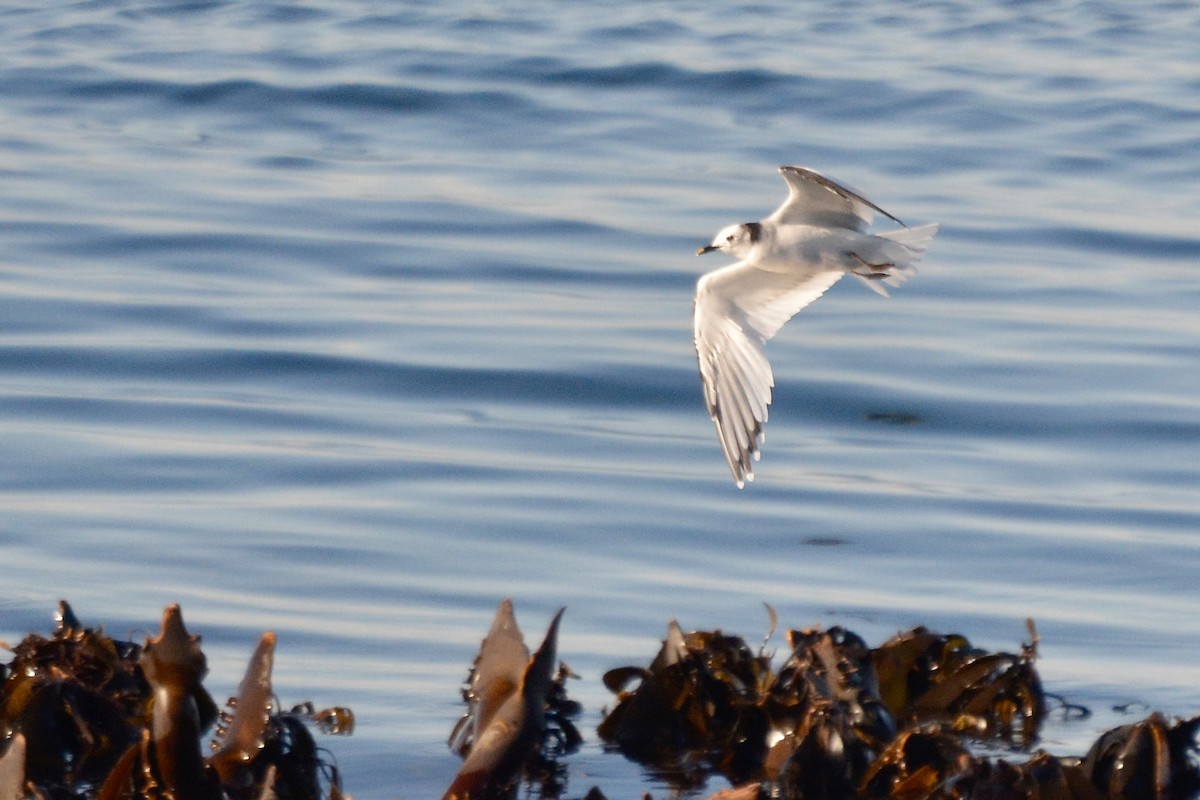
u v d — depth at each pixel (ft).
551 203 77.30
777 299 34.40
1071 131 89.97
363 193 78.23
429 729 30.94
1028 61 105.50
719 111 94.07
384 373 56.13
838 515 44.86
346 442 49.75
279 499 44.68
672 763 29.81
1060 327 62.39
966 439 52.06
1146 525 44.55
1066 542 43.06
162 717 23.18
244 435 49.98
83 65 101.09
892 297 66.28
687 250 70.85
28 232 70.28
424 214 75.05
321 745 30.04
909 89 96.89
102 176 79.97
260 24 113.91
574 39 109.29
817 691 29.48
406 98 94.53
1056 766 27.04
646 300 64.80
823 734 27.94
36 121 90.79
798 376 57.11
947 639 33.40
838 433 52.80
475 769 24.70
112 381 54.54
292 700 32.22
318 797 26.91
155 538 41.29
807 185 33.88
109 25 112.78
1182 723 28.55
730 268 34.40
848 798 27.61
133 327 59.62
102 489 45.14
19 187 77.36
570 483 46.70
